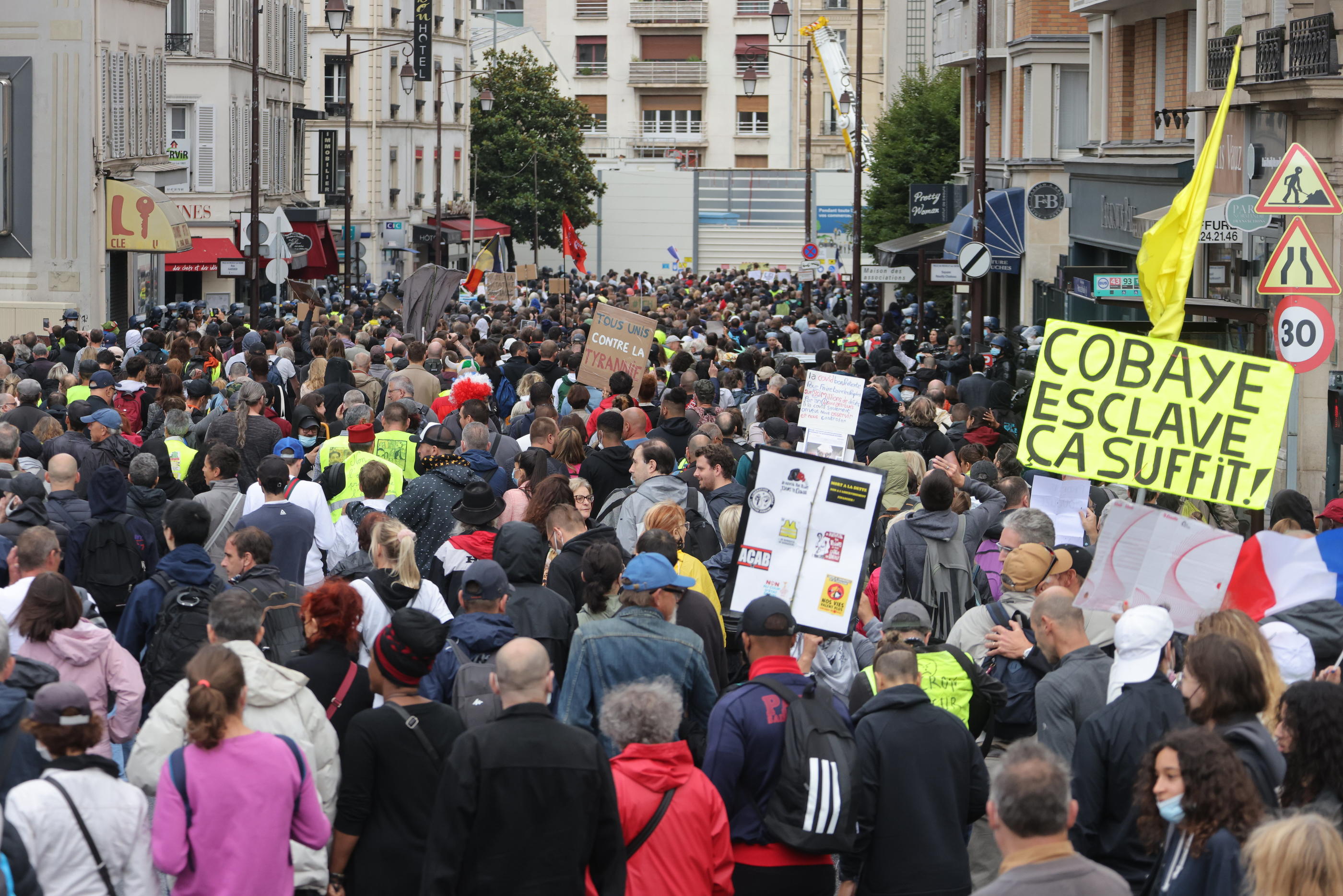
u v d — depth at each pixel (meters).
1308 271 21.91
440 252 136.75
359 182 142.38
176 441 27.55
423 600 16.91
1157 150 59.25
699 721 15.21
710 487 22.89
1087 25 71.12
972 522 21.27
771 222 185.88
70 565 20.84
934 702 15.02
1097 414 17.36
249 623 13.80
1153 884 10.98
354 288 114.44
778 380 36.62
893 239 104.38
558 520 19.30
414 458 25.83
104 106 75.56
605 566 16.31
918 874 13.37
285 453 21.69
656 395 38.59
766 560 15.98
